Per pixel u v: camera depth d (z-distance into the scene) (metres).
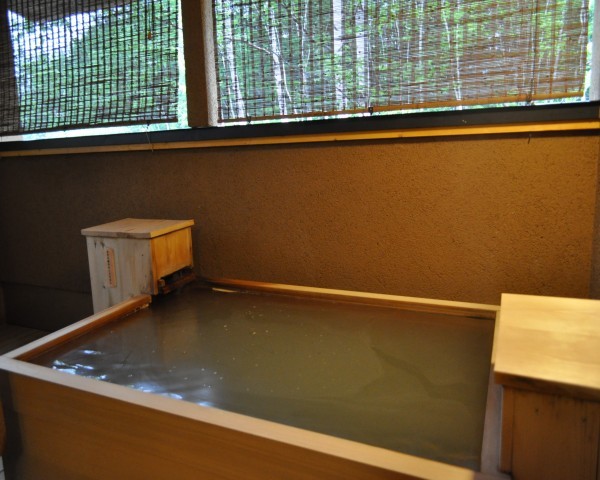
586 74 1.52
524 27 1.57
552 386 0.71
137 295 1.87
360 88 1.83
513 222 1.65
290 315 1.66
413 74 1.74
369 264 1.90
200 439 0.93
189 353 1.37
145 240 1.82
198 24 2.05
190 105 2.13
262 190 2.05
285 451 0.84
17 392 1.17
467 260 1.74
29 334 2.71
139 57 2.20
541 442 0.74
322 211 1.95
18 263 2.75
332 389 1.14
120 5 2.20
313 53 1.88
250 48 1.99
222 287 2.01
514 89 1.61
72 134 2.51
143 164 2.29
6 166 2.66
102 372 1.26
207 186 2.16
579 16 1.51
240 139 2.03
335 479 0.81
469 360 1.27
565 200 1.58
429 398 1.09
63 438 1.11
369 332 1.48
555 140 1.56
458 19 1.64
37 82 2.48
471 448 0.90
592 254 1.56
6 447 1.21
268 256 2.09
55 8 2.35
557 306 1.05
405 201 1.79
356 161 1.85
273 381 1.19
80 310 2.63
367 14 1.77
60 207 2.55
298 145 1.94
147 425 0.98
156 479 1.00
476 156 1.66
